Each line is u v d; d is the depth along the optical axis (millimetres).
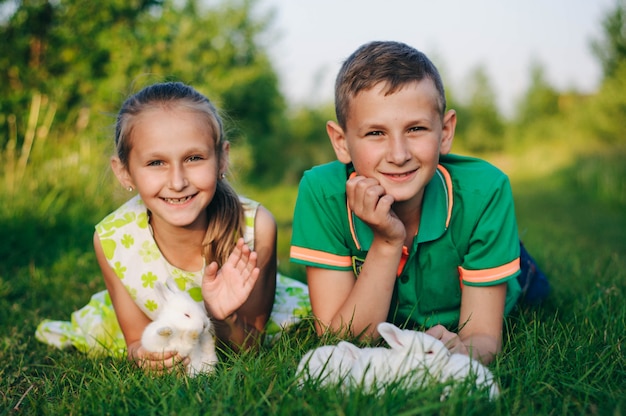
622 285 3676
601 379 2141
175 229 2777
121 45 9500
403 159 2324
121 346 3162
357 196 2385
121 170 2793
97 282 4289
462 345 2311
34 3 8867
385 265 2467
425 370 1883
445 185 2645
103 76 9484
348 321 2492
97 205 6258
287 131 20500
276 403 1840
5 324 3422
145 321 2998
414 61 2385
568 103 31203
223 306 2494
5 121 7535
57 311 3787
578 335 2533
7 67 8578
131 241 2912
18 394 2357
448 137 2588
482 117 33281
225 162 2811
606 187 12531
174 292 2355
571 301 3354
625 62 19938
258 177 18281
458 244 2631
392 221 2396
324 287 2713
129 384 2150
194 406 1891
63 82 8789
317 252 2703
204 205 2631
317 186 2732
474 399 1780
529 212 10938
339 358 2049
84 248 5285
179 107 2568
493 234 2562
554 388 2010
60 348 3141
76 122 8492
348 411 1741
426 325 2746
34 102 7230
